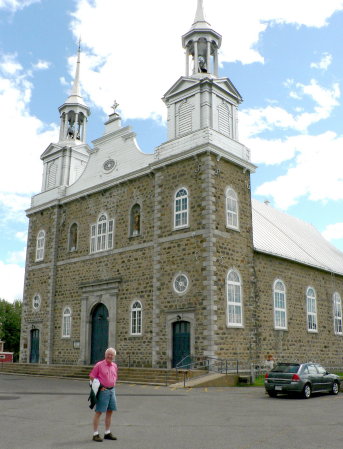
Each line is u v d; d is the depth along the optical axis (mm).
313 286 33188
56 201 34812
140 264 27953
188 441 9180
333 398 17812
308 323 31516
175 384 20703
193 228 25375
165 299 25719
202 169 25812
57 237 34500
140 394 17688
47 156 37812
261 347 26422
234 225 26438
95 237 31609
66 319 32281
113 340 28172
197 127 27453
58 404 14641
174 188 26953
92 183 32812
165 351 24984
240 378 22281
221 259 24844
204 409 13836
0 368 32094
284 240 34375
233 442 9141
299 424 11391
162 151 28375
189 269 24984
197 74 29234
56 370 28219
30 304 35312
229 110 29156
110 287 29250
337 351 34156
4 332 67688
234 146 27891
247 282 26375
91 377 9359
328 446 8922
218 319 23719
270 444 9023
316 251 37844
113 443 8930
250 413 13164
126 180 30000
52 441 9023
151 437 9555
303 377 17766
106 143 32594
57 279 33750
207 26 30234
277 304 28812
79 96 39125
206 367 22938
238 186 27391
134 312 27609
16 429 10258
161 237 26844
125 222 29703
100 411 9172
